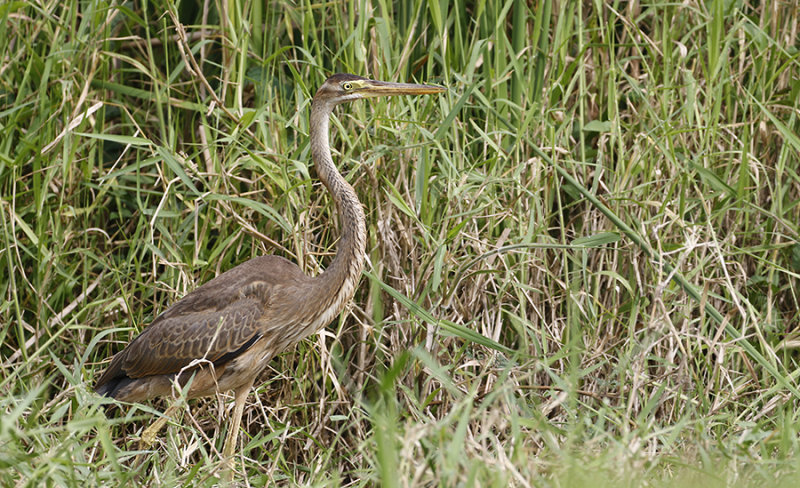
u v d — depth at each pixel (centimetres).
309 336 980
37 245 1002
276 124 1045
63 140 1038
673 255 1008
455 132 1023
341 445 973
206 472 797
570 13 1090
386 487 575
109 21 1079
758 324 1002
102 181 1061
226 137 990
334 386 958
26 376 943
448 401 926
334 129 1066
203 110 1033
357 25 1068
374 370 995
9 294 1012
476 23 1059
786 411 904
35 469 666
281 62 1083
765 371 966
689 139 1086
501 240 978
